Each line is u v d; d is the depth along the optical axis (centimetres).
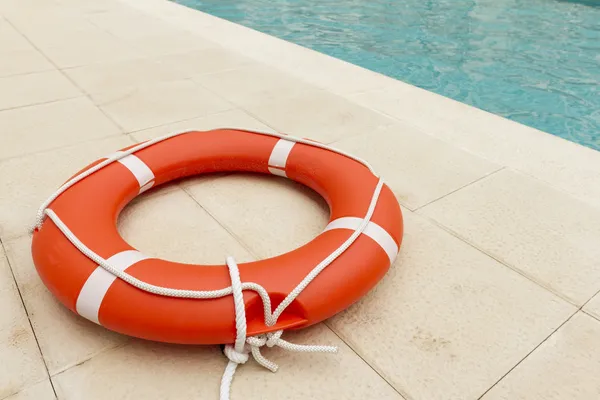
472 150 286
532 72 529
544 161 276
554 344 160
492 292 180
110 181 194
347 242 162
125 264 149
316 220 215
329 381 146
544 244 207
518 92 484
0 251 190
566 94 480
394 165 266
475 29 668
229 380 143
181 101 335
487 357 155
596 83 503
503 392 144
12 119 300
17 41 446
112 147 273
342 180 201
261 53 445
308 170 217
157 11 583
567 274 191
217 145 229
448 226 217
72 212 170
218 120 309
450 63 554
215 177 244
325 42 626
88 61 404
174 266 151
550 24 682
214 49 446
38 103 324
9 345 152
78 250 154
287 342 147
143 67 395
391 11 760
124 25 514
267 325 147
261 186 238
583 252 203
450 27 677
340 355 154
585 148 292
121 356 150
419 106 346
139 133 290
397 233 179
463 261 196
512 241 208
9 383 141
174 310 141
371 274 161
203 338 143
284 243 200
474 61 559
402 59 566
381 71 531
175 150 222
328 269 154
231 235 204
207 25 529
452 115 333
